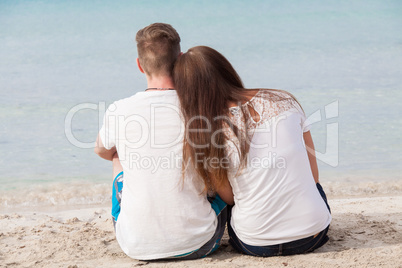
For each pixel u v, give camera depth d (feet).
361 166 17.02
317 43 46.88
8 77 35.09
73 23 57.62
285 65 38.14
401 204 12.66
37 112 25.80
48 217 12.64
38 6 65.82
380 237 9.58
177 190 7.97
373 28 53.52
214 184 8.09
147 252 8.23
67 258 8.78
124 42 48.42
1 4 65.92
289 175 7.93
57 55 43.16
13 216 12.68
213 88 7.72
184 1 69.87
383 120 22.26
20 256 9.02
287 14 63.10
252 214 8.03
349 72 34.30
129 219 8.27
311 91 28.96
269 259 8.29
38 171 17.30
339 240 9.43
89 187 15.83
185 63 7.83
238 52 44.01
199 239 8.21
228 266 7.86
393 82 30.48
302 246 8.30
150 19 59.93
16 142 20.68
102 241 9.80
